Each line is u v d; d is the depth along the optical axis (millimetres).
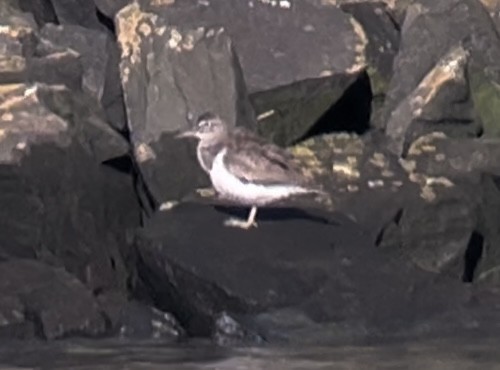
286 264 16469
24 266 16594
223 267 16344
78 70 20516
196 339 15922
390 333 15977
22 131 18359
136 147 19125
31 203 17656
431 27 21406
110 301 17094
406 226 18406
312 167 19281
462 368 14227
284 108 20469
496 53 21312
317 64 20562
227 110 19578
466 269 18500
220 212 17594
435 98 20062
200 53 19812
